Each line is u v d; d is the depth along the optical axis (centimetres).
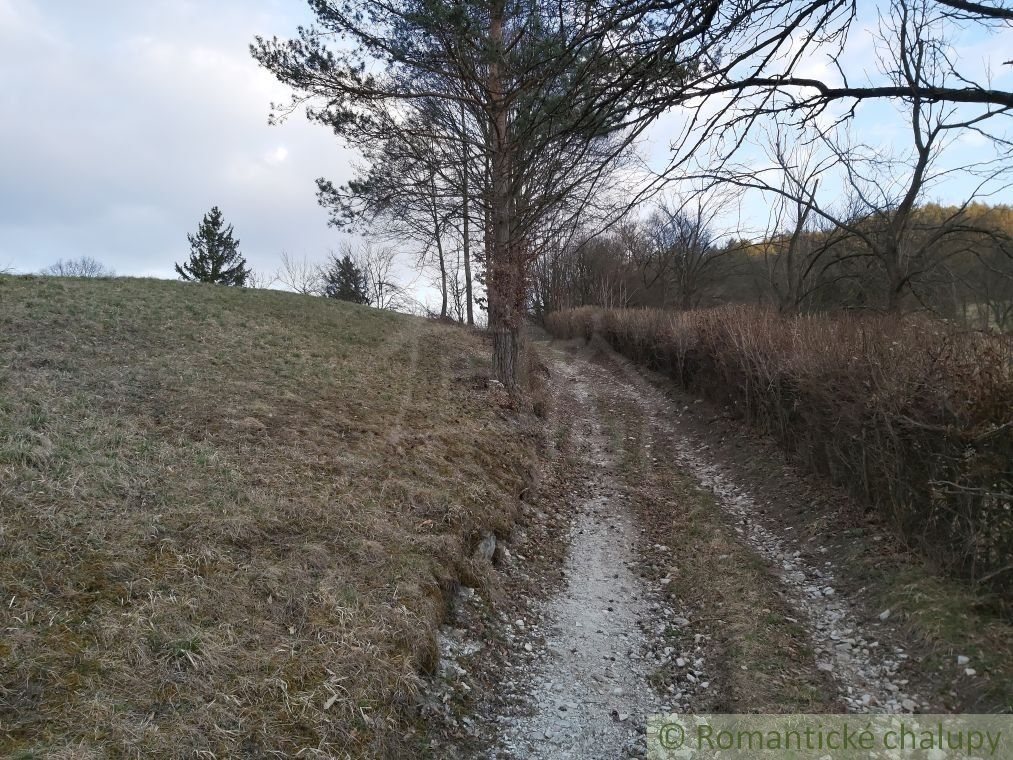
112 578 375
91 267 3925
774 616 508
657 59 335
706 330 1275
